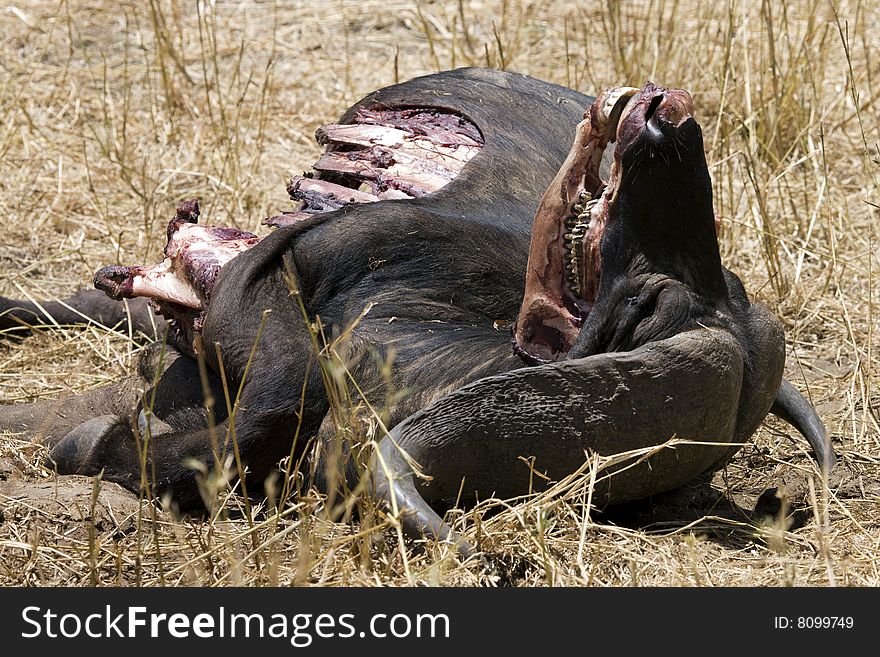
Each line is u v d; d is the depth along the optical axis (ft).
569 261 18.34
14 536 17.76
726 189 32.01
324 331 19.42
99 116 36.11
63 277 28.53
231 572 16.29
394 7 43.21
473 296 20.18
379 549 16.65
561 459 17.15
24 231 30.01
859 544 17.99
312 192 21.77
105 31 41.32
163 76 36.11
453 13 42.88
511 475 17.21
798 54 35.68
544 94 24.79
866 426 22.00
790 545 18.02
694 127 16.89
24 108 34.99
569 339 18.44
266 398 18.58
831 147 34.17
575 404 16.94
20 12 41.60
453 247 20.18
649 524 18.57
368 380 18.84
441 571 16.12
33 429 21.59
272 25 42.04
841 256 29.01
